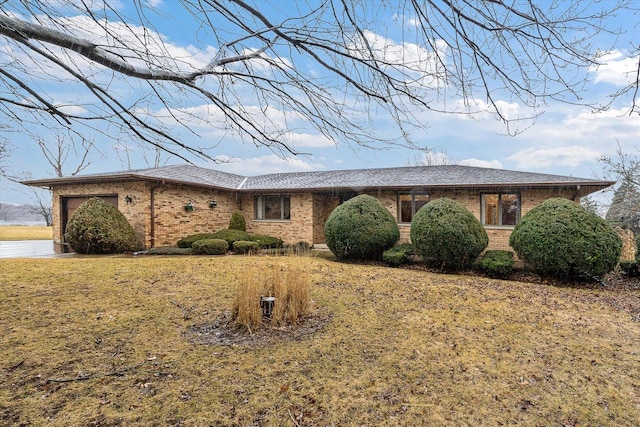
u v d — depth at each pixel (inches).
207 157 119.0
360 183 540.1
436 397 120.5
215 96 105.6
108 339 163.2
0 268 306.3
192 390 120.6
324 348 159.2
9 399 111.7
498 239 459.5
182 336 169.5
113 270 312.7
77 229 422.6
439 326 193.8
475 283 314.3
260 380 128.7
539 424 106.5
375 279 316.8
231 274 309.4
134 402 112.0
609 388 129.1
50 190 537.3
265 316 192.2
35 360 139.7
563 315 221.1
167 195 492.1
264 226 611.5
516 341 174.1
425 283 305.9
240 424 102.8
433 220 372.5
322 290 270.5
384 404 115.3
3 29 71.9
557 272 325.7
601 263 306.5
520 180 451.8
